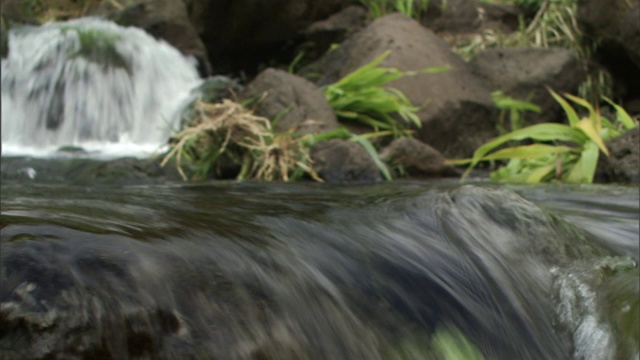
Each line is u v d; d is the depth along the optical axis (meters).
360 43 8.25
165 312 1.53
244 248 1.83
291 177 5.75
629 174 5.59
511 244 2.36
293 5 9.58
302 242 2.03
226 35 9.57
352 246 2.09
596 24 8.15
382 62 7.70
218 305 1.61
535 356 2.03
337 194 3.14
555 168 5.83
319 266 1.93
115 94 7.71
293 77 6.66
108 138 7.57
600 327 2.13
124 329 1.47
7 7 8.98
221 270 1.69
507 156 5.89
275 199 2.83
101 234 1.65
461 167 7.18
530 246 2.39
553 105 7.92
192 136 5.69
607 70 8.44
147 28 8.94
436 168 6.25
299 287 1.80
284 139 5.76
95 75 7.63
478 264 2.24
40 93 7.40
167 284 1.58
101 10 9.93
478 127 7.51
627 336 2.07
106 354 1.44
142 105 7.88
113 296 1.50
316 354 1.68
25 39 7.60
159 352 1.49
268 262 1.81
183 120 7.51
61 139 7.36
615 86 8.36
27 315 1.41
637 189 4.34
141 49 8.12
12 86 7.38
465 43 9.61
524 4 9.93
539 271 2.33
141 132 7.78
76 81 7.52
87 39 7.81
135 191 3.40
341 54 8.45
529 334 2.08
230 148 5.86
